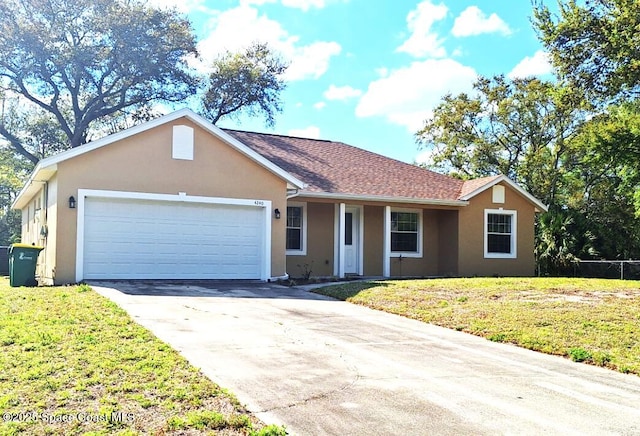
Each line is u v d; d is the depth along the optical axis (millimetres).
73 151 13672
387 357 7242
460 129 36781
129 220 14453
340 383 5949
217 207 15508
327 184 18703
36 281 13820
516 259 21250
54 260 13750
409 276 20484
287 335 8281
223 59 38281
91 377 5594
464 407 5320
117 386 5359
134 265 14469
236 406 5035
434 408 5258
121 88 36406
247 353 7055
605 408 5438
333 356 7125
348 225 19938
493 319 9633
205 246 15328
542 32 15984
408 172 22047
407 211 20984
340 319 9891
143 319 8859
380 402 5375
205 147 15273
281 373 6227
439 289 13039
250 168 15852
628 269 22016
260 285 14703
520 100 34781
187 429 4445
